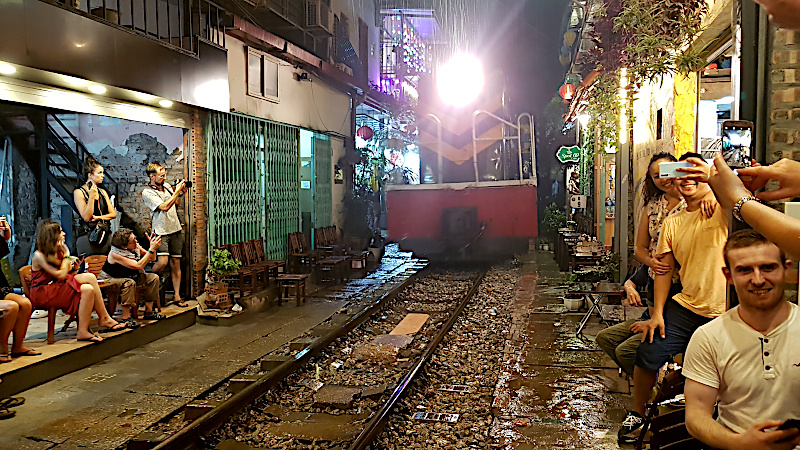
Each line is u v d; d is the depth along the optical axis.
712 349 2.73
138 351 8.41
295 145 14.89
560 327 9.31
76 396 6.59
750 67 4.70
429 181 16.72
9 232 7.82
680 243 4.66
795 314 2.62
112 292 8.79
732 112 5.35
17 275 11.11
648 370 4.71
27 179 11.34
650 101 9.68
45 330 8.59
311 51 17.23
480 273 16.14
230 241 11.72
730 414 2.72
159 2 11.09
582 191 20.11
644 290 8.28
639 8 7.28
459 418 5.94
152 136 11.10
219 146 11.27
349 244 17.89
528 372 7.02
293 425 5.90
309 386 7.01
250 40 11.98
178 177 11.03
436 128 16.77
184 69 9.69
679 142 8.03
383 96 20.78
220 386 7.02
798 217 3.50
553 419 5.54
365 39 21.78
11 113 10.94
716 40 7.58
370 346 8.80
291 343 8.34
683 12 7.05
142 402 6.41
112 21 8.97
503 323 10.04
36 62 6.92
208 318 10.10
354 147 19.72
